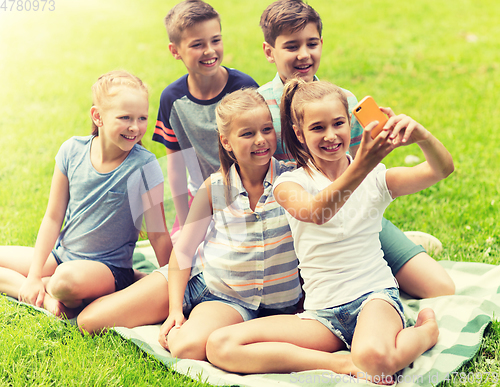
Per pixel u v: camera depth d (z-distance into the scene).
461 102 5.52
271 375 1.83
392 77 6.36
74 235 2.39
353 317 1.89
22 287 2.30
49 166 4.23
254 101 2.06
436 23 8.45
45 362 1.90
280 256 2.14
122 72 2.36
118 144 2.28
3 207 3.51
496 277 2.35
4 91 6.34
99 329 2.13
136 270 2.64
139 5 10.58
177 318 2.09
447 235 2.94
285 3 2.54
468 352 1.87
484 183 3.67
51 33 8.87
